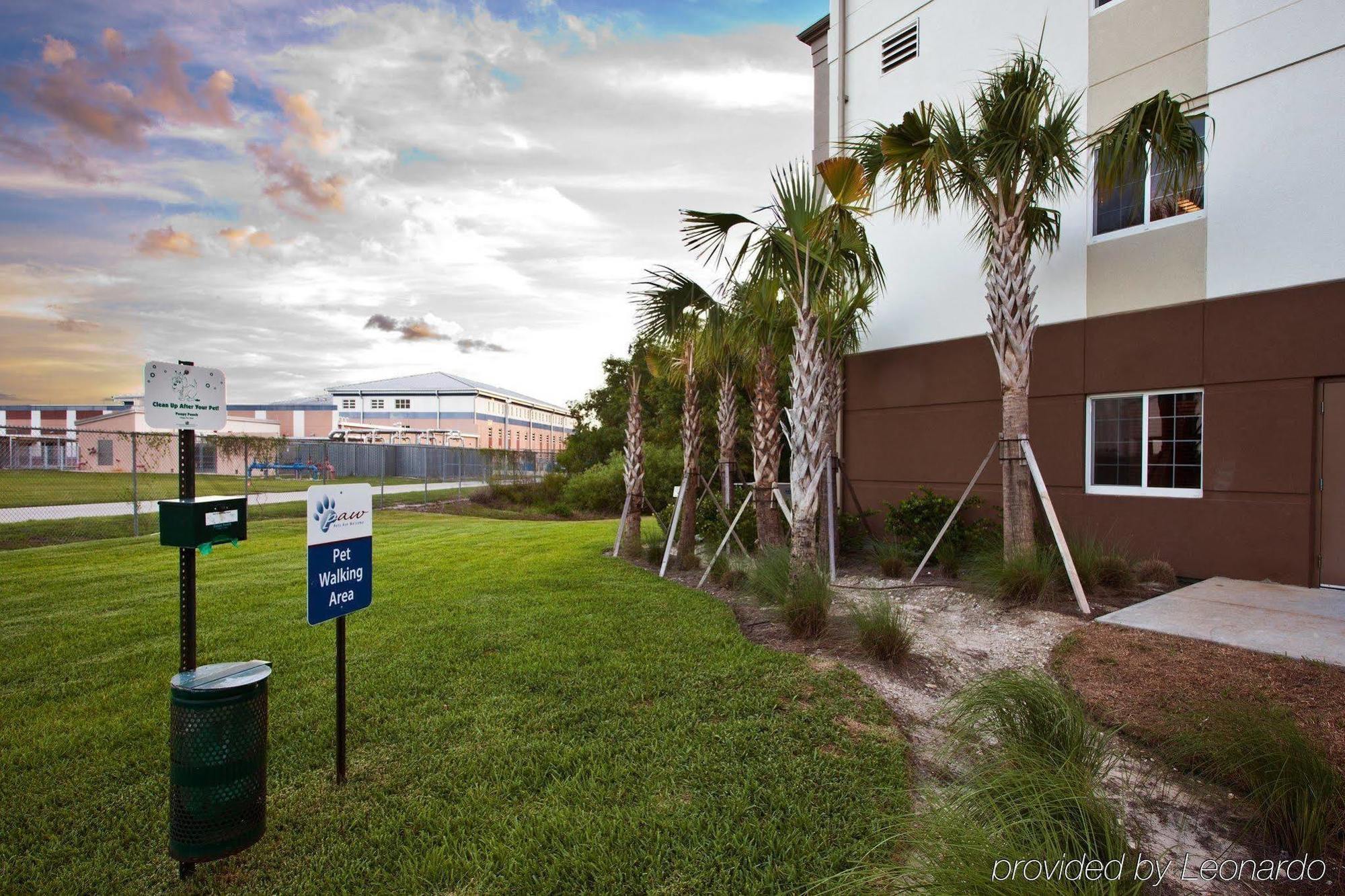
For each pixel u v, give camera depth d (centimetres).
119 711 438
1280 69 713
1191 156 676
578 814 306
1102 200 859
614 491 2205
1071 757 298
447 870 267
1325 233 684
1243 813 304
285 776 345
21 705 449
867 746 366
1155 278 803
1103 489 862
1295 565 703
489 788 331
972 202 923
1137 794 326
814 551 688
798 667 493
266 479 3391
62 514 1742
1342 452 682
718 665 500
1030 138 697
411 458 3944
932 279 1040
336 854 282
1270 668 448
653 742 376
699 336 943
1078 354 871
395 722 409
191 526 278
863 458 1152
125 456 3697
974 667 503
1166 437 807
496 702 440
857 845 273
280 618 673
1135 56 823
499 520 1967
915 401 1065
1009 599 663
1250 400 732
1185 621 566
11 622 662
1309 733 349
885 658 508
